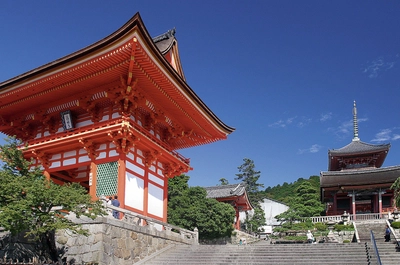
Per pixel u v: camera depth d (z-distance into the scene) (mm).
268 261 20219
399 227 43969
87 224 19141
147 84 23719
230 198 59750
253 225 70125
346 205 69500
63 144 25031
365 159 74625
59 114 26938
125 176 24016
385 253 20828
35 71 22500
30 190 15461
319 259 20047
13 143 18422
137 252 21125
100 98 24703
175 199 45719
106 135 23656
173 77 23297
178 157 30062
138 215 22344
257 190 90312
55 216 16438
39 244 19047
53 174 27516
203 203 45688
